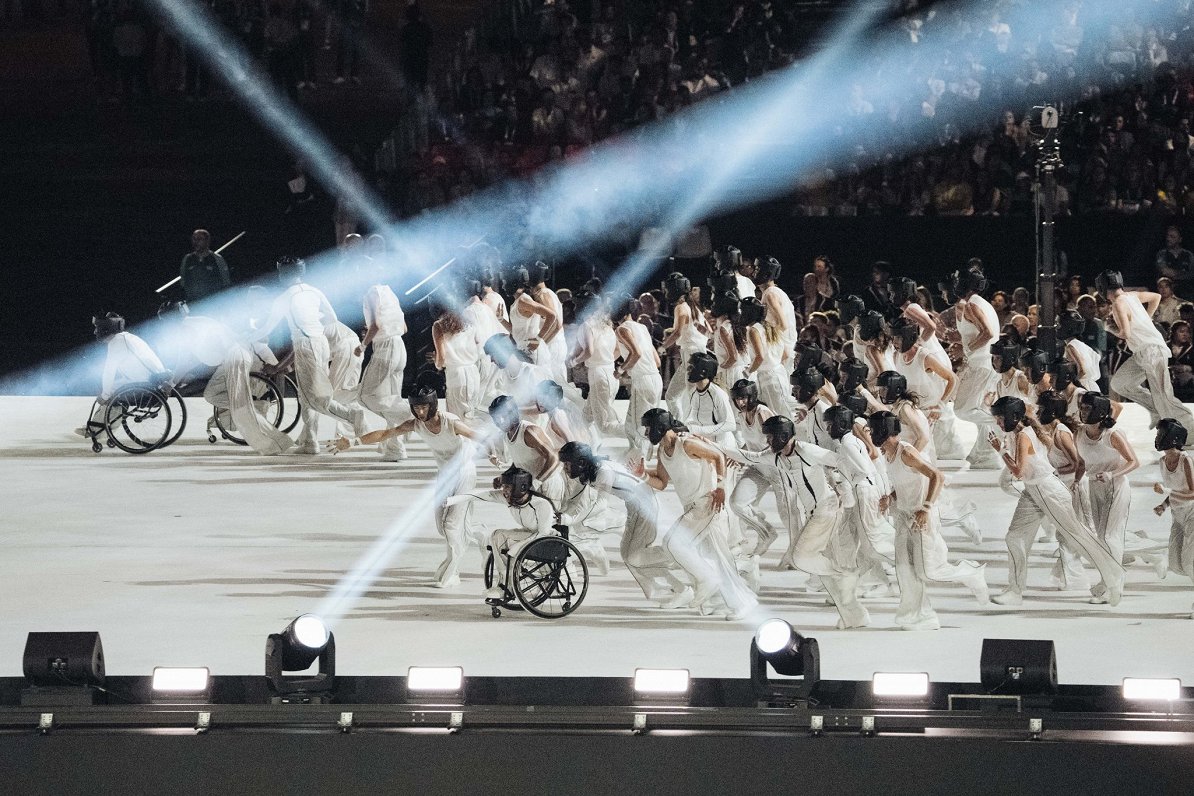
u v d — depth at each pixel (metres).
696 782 26.69
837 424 35.38
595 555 38.97
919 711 26.98
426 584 39.53
